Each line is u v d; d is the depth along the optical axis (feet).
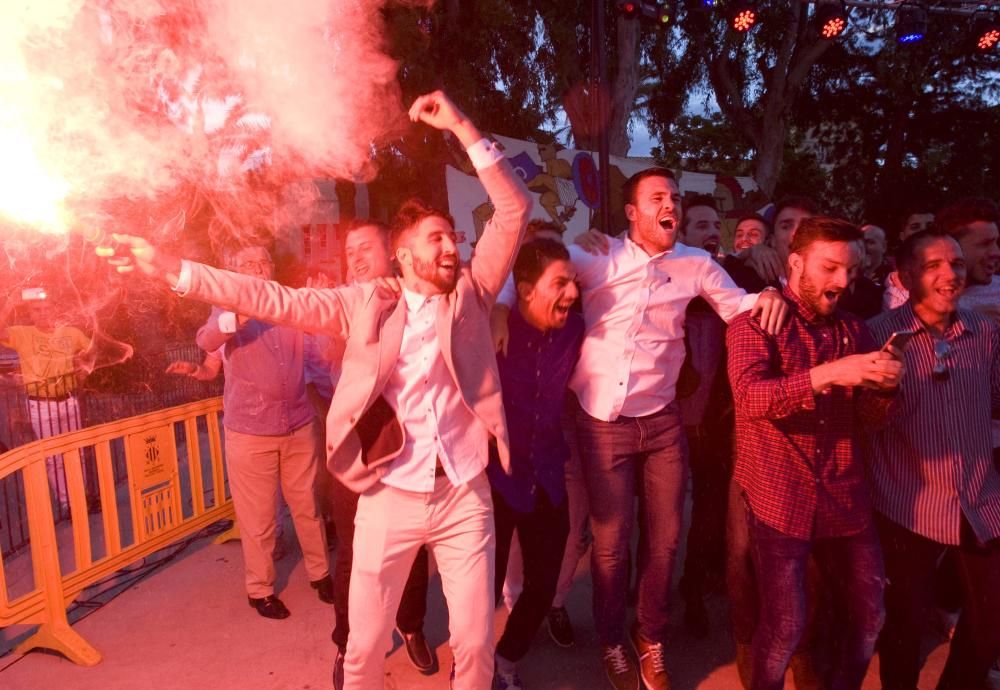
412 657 11.28
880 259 16.37
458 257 8.32
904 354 9.01
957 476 8.93
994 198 77.05
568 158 33.32
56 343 19.95
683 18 53.01
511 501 9.79
